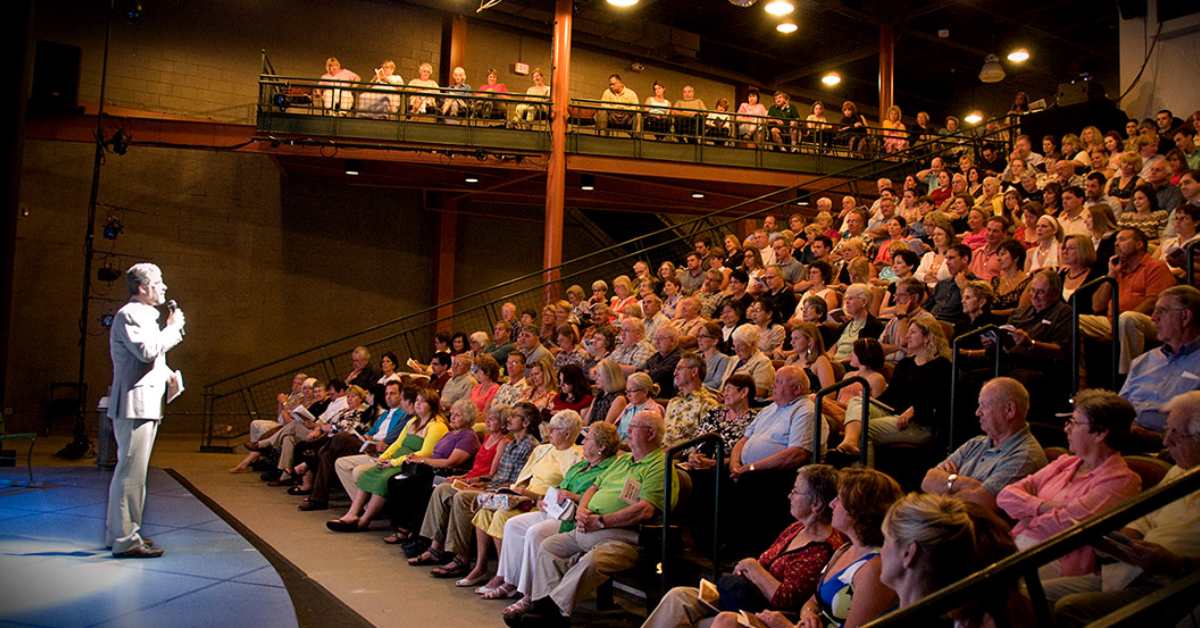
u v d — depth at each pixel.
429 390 7.48
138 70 13.80
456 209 16.11
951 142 13.72
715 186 14.07
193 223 14.26
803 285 8.63
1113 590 2.90
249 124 13.21
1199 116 10.01
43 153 13.30
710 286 9.69
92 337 13.41
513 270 16.91
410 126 12.49
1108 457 3.37
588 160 13.11
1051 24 16.62
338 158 12.79
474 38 16.17
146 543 5.53
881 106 15.70
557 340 9.41
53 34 13.23
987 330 5.27
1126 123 11.68
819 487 3.54
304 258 15.11
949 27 16.89
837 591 3.10
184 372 14.11
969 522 2.34
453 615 4.94
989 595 1.87
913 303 6.17
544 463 5.76
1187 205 6.13
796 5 15.80
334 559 6.11
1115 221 6.72
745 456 5.08
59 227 13.34
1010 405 3.86
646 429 4.92
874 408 5.14
